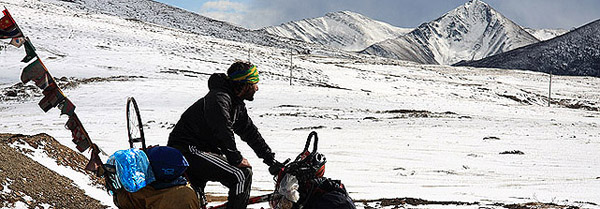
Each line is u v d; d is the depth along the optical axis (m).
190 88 55.81
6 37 4.06
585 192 10.60
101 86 54.38
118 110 41.78
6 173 6.92
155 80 60.59
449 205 8.04
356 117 39.78
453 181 14.76
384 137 27.12
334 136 27.58
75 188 7.95
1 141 8.66
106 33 112.94
